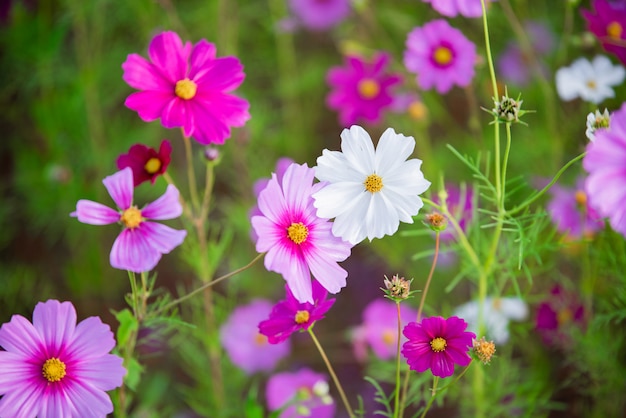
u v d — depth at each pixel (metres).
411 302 1.40
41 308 0.84
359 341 1.33
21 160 1.63
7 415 0.82
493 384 1.16
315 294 0.88
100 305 1.56
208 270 1.15
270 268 0.81
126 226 0.84
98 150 1.59
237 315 1.34
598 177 0.81
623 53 1.10
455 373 1.17
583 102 1.34
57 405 0.83
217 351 1.25
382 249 1.49
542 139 1.40
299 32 1.89
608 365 1.20
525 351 1.36
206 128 0.90
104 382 0.84
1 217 1.62
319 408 1.27
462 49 1.21
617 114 0.81
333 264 0.83
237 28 1.73
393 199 0.82
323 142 1.75
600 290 1.24
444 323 0.83
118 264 0.83
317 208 0.82
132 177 0.89
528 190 1.39
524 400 1.20
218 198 1.66
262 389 1.43
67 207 1.59
